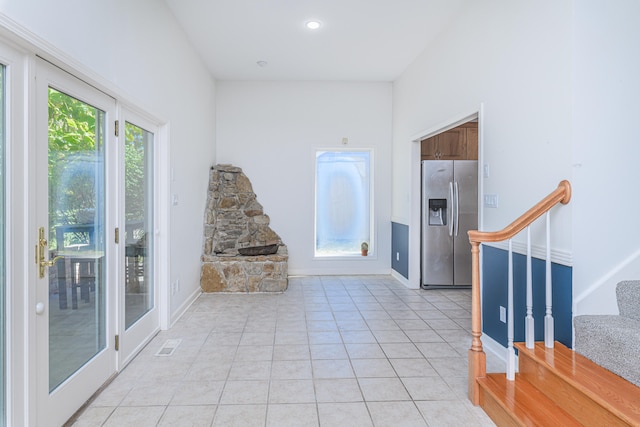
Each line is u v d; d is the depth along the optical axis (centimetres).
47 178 176
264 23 364
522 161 247
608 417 146
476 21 305
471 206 480
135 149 278
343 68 493
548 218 204
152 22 290
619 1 205
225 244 498
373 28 373
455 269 481
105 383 228
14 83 153
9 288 152
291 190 555
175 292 354
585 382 160
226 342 301
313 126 554
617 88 204
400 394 221
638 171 205
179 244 366
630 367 159
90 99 210
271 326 340
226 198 506
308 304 411
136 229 281
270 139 550
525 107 243
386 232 567
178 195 361
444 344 298
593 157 204
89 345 214
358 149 560
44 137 173
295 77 530
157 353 279
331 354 278
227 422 192
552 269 220
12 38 146
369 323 349
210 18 353
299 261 560
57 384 184
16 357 155
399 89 524
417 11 340
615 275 206
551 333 202
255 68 491
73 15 182
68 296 194
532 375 196
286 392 222
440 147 536
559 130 213
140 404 208
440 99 379
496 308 280
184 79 380
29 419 161
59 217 187
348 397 217
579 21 203
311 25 369
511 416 172
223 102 543
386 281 524
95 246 220
